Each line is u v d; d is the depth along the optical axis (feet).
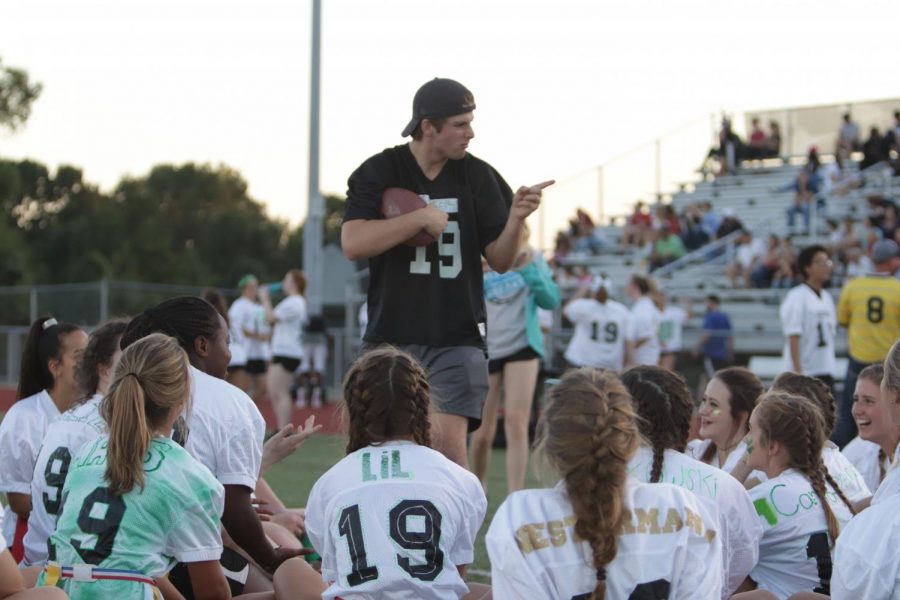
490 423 38.65
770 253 91.15
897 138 105.50
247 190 368.07
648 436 19.15
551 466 15.31
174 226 348.38
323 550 17.92
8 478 24.02
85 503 17.58
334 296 183.11
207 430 20.51
